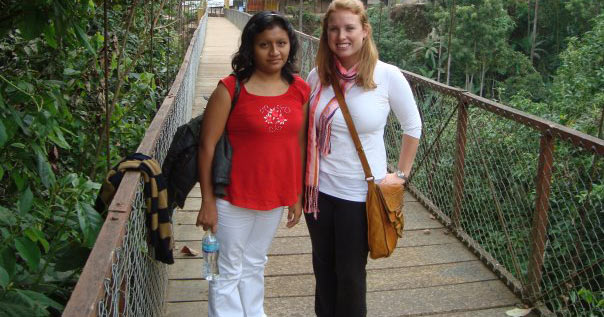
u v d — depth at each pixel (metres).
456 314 3.21
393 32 34.41
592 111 13.25
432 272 3.68
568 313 3.21
